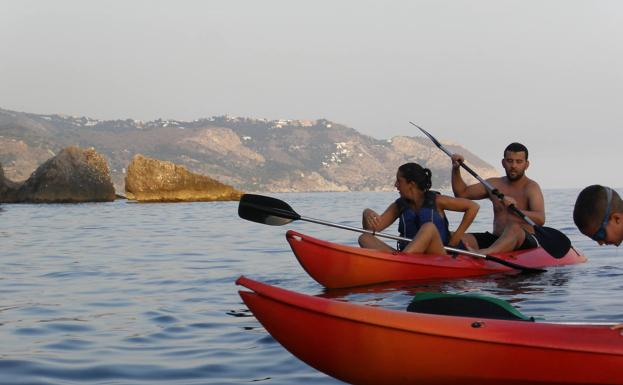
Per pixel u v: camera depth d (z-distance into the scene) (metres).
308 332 3.70
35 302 7.04
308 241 7.61
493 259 8.13
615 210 3.09
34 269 9.66
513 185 9.01
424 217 8.10
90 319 6.17
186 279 8.59
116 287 8.00
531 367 3.52
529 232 8.90
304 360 3.85
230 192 45.53
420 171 8.08
